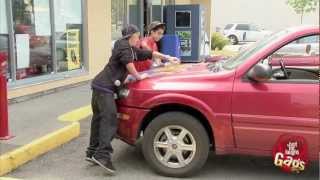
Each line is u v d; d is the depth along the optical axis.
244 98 5.29
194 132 5.46
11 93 8.94
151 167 5.80
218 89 5.37
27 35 9.55
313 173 5.91
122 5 14.34
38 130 7.02
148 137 5.62
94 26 12.02
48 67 10.34
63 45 10.90
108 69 5.67
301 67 5.43
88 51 11.78
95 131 5.89
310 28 5.42
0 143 6.32
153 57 7.11
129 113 5.65
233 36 37.72
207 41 18.88
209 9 23.17
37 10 9.84
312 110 5.15
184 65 6.57
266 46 5.47
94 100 5.74
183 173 5.58
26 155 6.12
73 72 11.19
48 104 9.02
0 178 5.58
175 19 16.38
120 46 5.61
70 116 7.98
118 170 5.88
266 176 5.79
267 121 5.25
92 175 5.72
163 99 5.49
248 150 5.41
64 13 10.88
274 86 5.25
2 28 8.83
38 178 5.61
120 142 7.06
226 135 5.40
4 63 6.45
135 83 5.69
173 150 5.57
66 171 5.85
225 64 5.92
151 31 8.18
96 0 12.07
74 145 6.92
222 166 6.12
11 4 8.97
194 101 5.40
